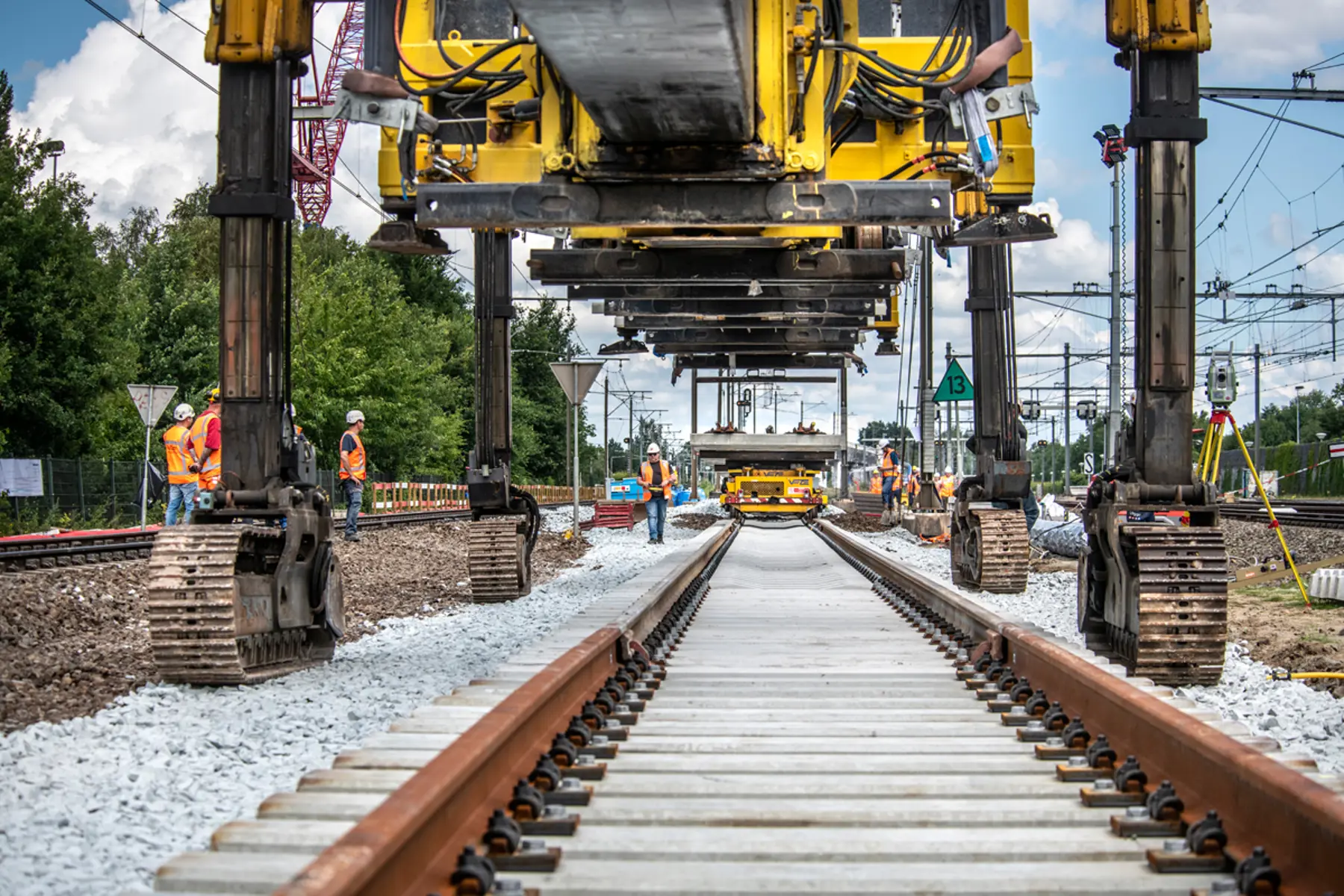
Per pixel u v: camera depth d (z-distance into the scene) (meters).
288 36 8.89
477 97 9.79
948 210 7.96
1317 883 3.53
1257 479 14.25
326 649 9.65
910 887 3.82
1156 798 4.52
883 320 19.89
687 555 18.97
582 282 12.37
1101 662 7.82
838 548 26.58
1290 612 13.69
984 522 15.86
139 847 4.55
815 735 6.35
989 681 7.96
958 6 9.36
